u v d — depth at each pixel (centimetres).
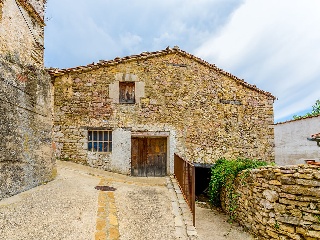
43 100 641
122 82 1001
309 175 437
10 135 493
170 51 1021
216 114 1055
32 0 636
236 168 671
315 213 426
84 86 966
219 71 1083
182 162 714
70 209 470
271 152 1106
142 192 677
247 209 586
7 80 495
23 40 571
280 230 464
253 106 1116
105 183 726
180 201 623
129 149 970
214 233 562
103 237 389
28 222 393
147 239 419
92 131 973
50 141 664
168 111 1002
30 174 555
